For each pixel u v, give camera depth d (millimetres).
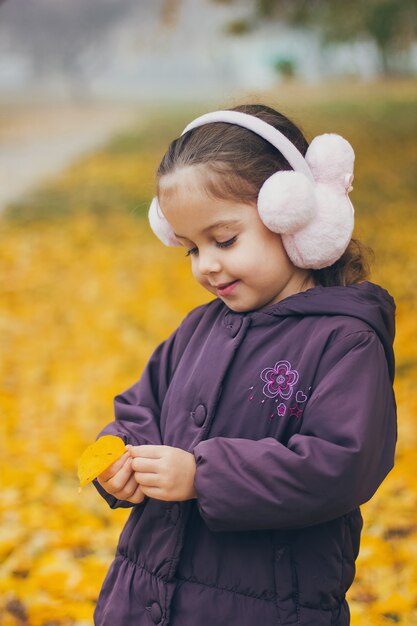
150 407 2152
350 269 2121
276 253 1918
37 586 3277
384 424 1858
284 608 1852
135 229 10938
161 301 7797
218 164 1847
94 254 9719
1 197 13812
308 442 1761
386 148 15461
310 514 1751
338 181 1960
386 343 1935
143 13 49094
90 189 14172
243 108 2055
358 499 1780
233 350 1943
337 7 14961
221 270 1909
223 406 1931
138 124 26875
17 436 4832
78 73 52938
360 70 44000
